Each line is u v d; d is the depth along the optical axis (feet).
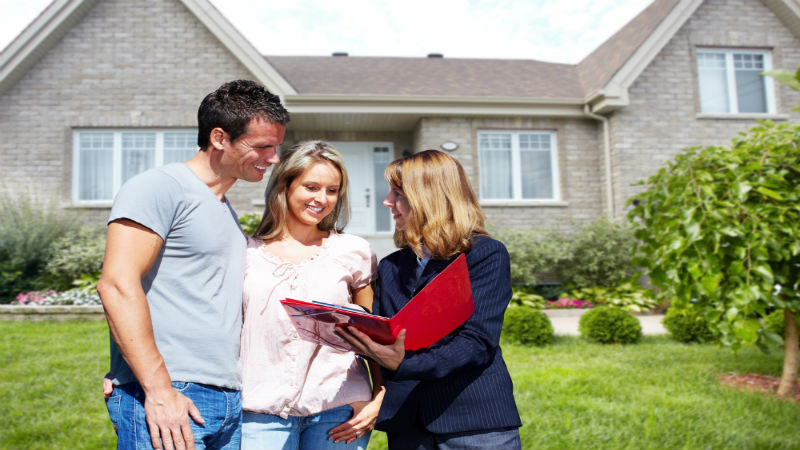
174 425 4.60
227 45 32.76
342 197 6.82
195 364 5.09
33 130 32.78
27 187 32.42
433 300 4.57
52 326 22.22
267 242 6.54
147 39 33.71
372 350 4.76
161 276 5.11
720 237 12.10
